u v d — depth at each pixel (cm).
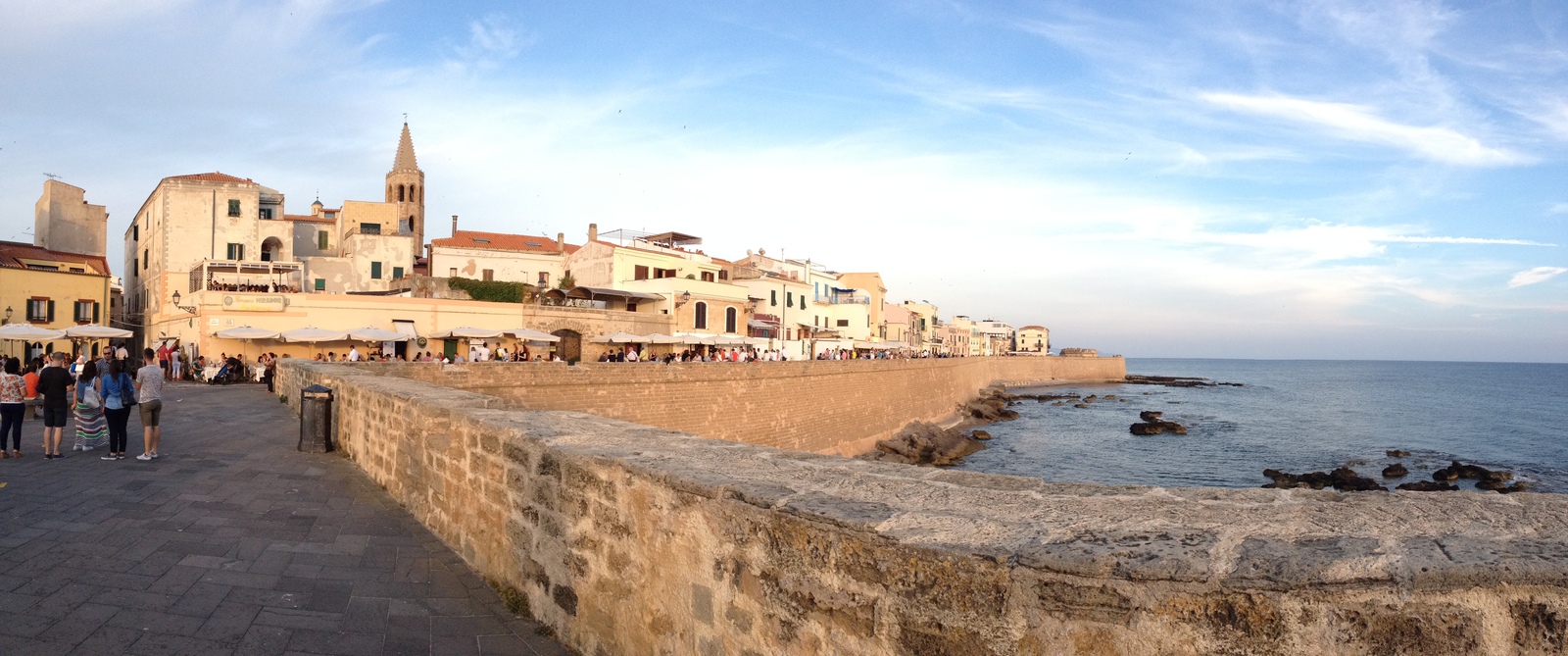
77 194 6053
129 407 1264
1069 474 4366
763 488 429
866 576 357
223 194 5362
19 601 600
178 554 741
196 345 3959
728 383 3566
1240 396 11494
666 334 5428
